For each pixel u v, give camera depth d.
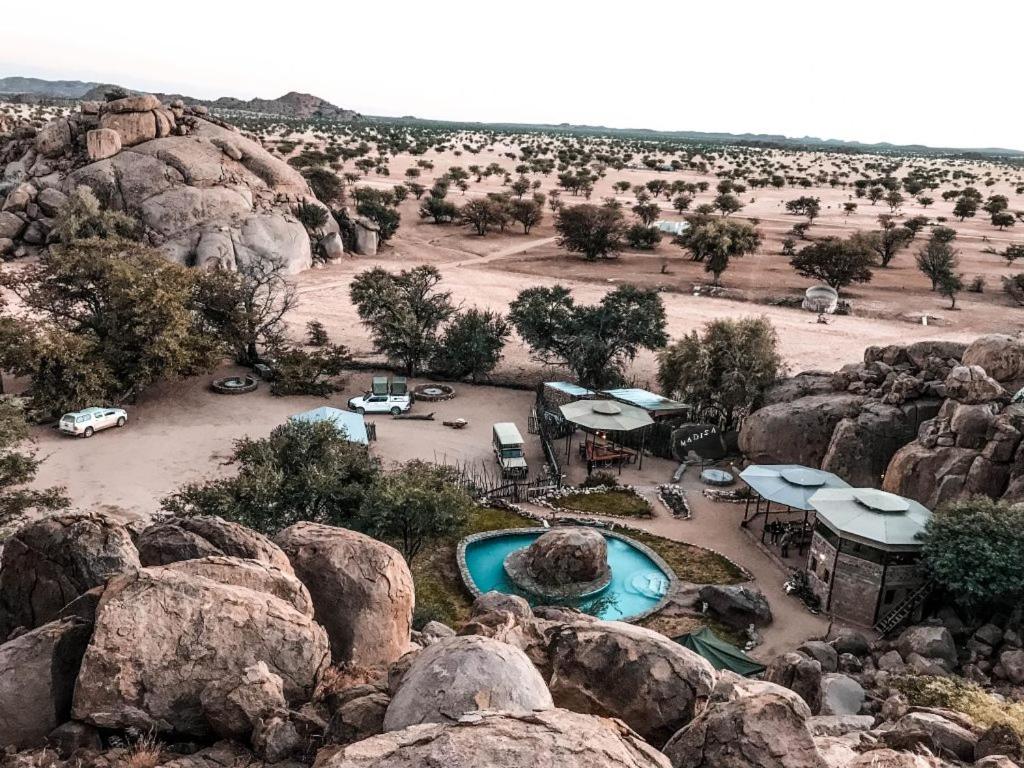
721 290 87.50
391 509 27.98
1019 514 28.00
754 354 49.19
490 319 59.41
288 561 13.82
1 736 10.09
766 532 37.00
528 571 32.41
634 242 115.00
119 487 37.22
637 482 42.94
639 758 7.28
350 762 6.93
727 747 8.86
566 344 55.91
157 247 79.62
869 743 12.51
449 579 31.83
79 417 43.09
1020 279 85.50
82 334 48.25
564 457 45.66
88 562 13.56
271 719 9.85
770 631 28.94
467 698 8.63
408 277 60.44
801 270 91.38
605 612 30.05
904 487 34.59
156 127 92.44
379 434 46.97
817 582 31.22
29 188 85.00
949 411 35.44
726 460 46.66
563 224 105.31
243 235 83.19
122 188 83.94
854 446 38.72
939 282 90.31
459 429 48.75
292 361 53.53
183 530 14.16
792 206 151.62
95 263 48.62
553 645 11.73
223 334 54.88
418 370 59.38
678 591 31.45
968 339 70.44
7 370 44.94
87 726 10.12
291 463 30.97
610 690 10.82
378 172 177.38
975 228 142.38
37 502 28.77
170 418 47.34
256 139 109.69
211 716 10.10
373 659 13.55
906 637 26.84
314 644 11.30
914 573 29.14
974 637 26.91
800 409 41.72
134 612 10.56
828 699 21.05
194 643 10.59
